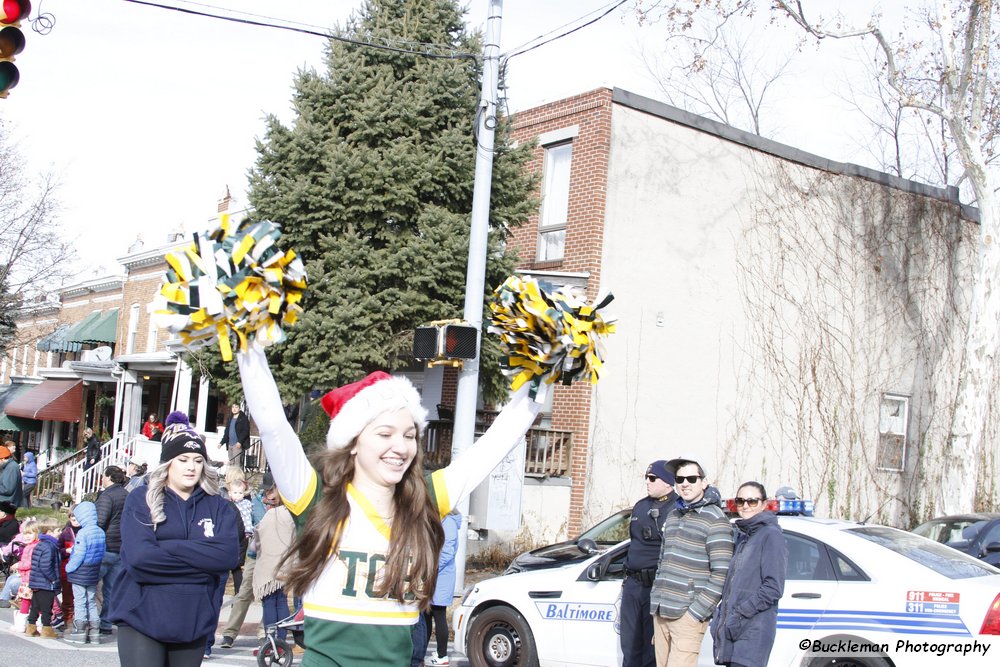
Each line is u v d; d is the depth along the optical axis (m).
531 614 8.40
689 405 17.36
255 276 2.57
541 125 17.70
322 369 13.77
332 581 2.84
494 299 3.02
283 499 2.89
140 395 27.94
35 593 10.41
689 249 17.50
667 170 17.34
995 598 6.45
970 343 16.50
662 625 6.47
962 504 16.27
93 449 25.11
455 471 3.05
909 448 20.38
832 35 16.14
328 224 14.29
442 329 10.36
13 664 8.71
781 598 6.45
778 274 18.66
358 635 2.82
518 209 15.01
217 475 5.06
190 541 4.77
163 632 4.71
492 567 14.87
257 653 8.77
